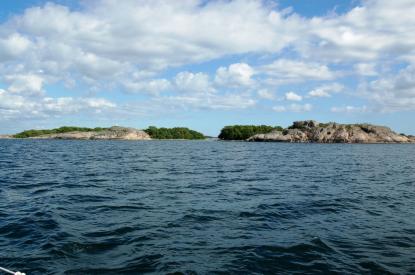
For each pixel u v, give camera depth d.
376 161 44.91
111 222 12.32
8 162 37.16
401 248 10.11
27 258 8.88
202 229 11.62
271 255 9.37
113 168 31.47
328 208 15.00
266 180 24.02
